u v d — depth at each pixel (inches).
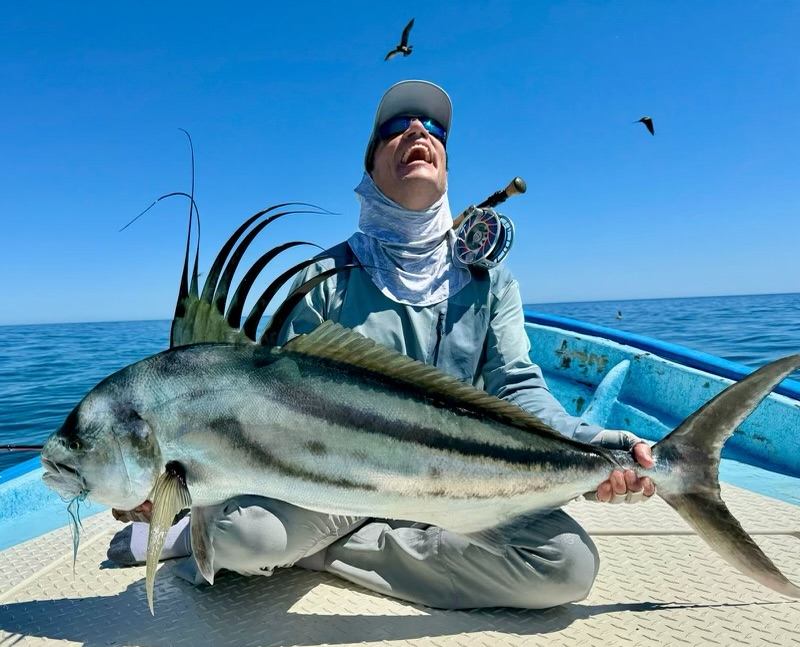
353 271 116.3
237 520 85.4
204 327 86.0
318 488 80.8
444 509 83.5
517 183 119.7
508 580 83.7
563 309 3784.5
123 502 80.4
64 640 78.3
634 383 216.7
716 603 85.7
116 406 78.8
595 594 90.0
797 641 75.2
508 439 85.0
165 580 96.3
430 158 118.4
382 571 92.1
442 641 77.4
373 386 83.5
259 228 85.0
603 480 86.1
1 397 441.7
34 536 126.6
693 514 84.5
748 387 84.2
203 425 78.7
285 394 80.5
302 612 85.7
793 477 154.7
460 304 114.7
